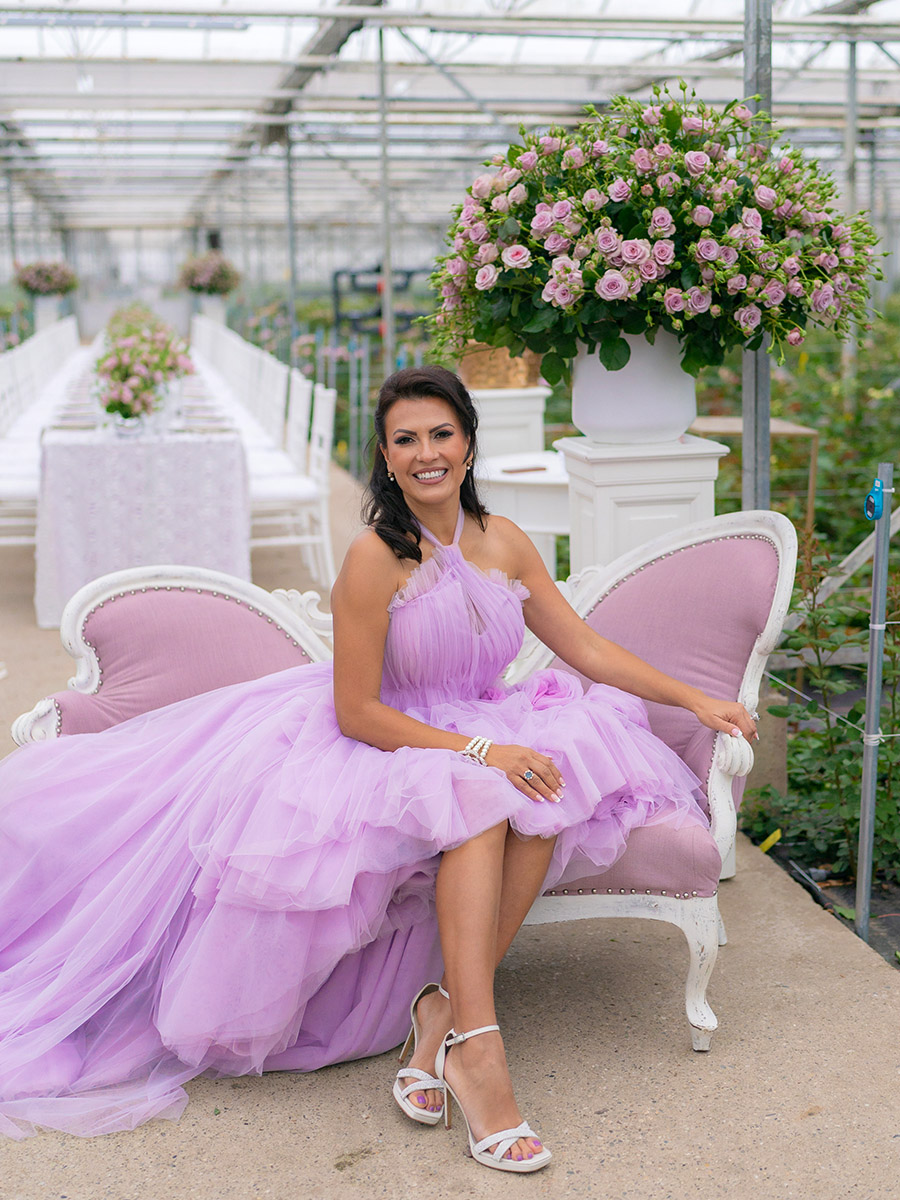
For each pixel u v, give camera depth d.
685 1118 2.28
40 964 2.56
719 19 7.32
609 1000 2.73
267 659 2.96
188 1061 2.38
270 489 6.65
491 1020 2.20
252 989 2.28
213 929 2.31
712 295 3.19
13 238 18.75
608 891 2.48
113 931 2.47
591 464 3.40
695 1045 2.49
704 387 9.36
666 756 2.61
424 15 7.26
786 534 2.82
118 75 10.94
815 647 3.59
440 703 2.59
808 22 7.53
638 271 3.08
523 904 2.36
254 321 21.36
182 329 28.77
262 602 3.01
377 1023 2.50
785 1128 2.24
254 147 17.09
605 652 2.72
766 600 2.79
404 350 10.56
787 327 3.26
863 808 2.96
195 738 2.70
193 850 2.38
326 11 7.31
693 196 3.12
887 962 2.88
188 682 2.91
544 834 2.30
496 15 7.27
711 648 2.87
